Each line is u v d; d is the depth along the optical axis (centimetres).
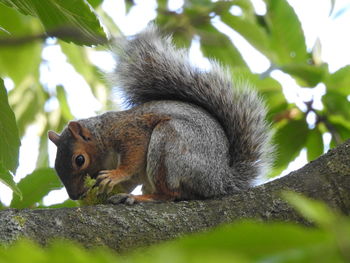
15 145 615
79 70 1183
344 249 181
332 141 931
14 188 596
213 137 864
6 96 596
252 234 182
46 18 552
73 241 587
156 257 180
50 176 704
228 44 1130
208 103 924
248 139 893
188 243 182
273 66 912
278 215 621
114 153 951
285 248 183
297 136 947
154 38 1006
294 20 991
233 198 652
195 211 640
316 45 1008
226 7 1116
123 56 1005
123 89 1018
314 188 631
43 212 605
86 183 823
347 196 619
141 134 906
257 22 1062
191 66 963
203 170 836
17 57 1115
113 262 184
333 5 985
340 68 920
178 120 869
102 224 607
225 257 175
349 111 915
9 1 530
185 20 1156
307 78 922
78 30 618
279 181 655
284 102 957
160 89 979
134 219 619
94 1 834
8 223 580
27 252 184
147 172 847
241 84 934
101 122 957
